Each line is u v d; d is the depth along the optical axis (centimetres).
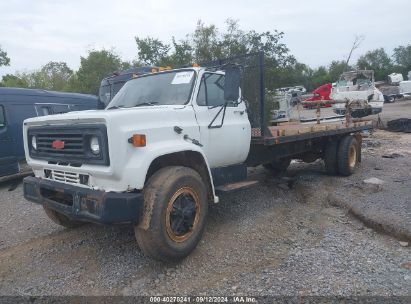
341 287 357
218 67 509
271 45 1592
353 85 2048
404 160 956
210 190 470
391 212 526
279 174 862
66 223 533
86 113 409
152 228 380
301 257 424
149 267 414
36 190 450
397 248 441
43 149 444
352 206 575
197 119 475
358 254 426
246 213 584
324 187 727
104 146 372
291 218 563
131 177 377
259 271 399
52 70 3878
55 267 428
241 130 546
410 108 2725
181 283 381
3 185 938
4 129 926
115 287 379
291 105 1116
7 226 582
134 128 388
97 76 2830
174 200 402
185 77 498
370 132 1435
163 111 431
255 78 585
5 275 416
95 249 468
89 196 381
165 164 440
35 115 1010
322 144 831
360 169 878
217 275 395
